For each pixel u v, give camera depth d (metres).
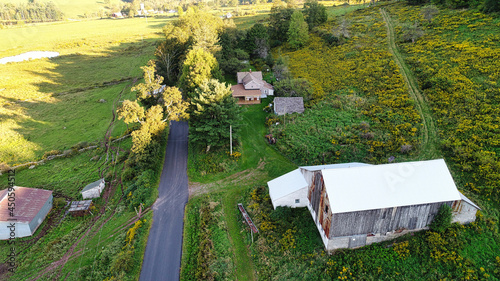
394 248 28.66
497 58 53.62
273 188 37.25
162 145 54.69
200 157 50.31
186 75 64.56
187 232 35.62
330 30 94.94
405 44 72.44
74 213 39.94
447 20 74.88
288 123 55.38
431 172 30.06
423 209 28.47
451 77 53.47
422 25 77.94
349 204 27.73
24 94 86.50
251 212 37.09
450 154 40.09
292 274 28.44
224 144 51.06
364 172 29.97
